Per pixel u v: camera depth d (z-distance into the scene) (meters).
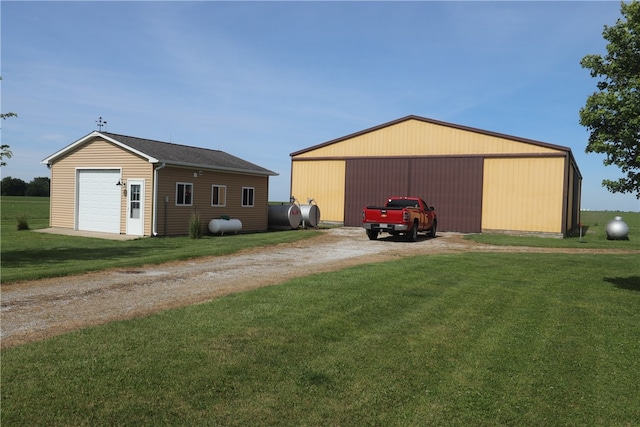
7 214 35.97
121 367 4.61
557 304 8.03
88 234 19.11
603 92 8.94
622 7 8.77
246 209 23.81
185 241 17.23
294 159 30.42
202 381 4.40
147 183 18.73
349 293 8.03
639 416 4.16
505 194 24.05
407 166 26.72
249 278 9.72
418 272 10.59
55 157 21.44
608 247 18.45
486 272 11.07
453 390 4.53
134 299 7.61
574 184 30.02
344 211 28.75
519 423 3.99
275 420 3.83
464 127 25.06
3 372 4.42
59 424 3.60
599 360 5.43
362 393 4.37
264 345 5.38
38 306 7.04
